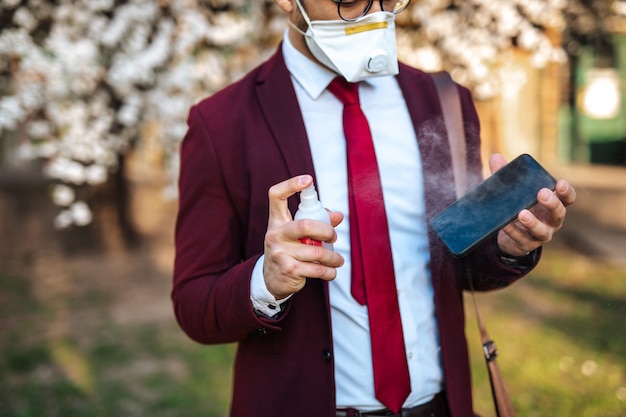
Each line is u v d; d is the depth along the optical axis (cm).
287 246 114
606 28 604
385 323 137
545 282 602
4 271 692
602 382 390
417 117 149
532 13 489
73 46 433
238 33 462
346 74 139
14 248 782
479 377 394
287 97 145
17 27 447
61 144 468
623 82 1094
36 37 468
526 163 131
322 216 118
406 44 495
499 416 142
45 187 1200
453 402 142
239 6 478
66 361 454
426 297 146
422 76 157
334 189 143
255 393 141
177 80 449
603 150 1116
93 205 735
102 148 475
